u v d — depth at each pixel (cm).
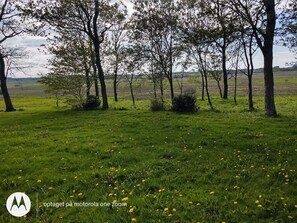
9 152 1116
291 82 8412
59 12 2638
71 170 864
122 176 788
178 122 1702
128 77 4391
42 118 2273
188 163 884
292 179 711
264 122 1616
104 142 1220
